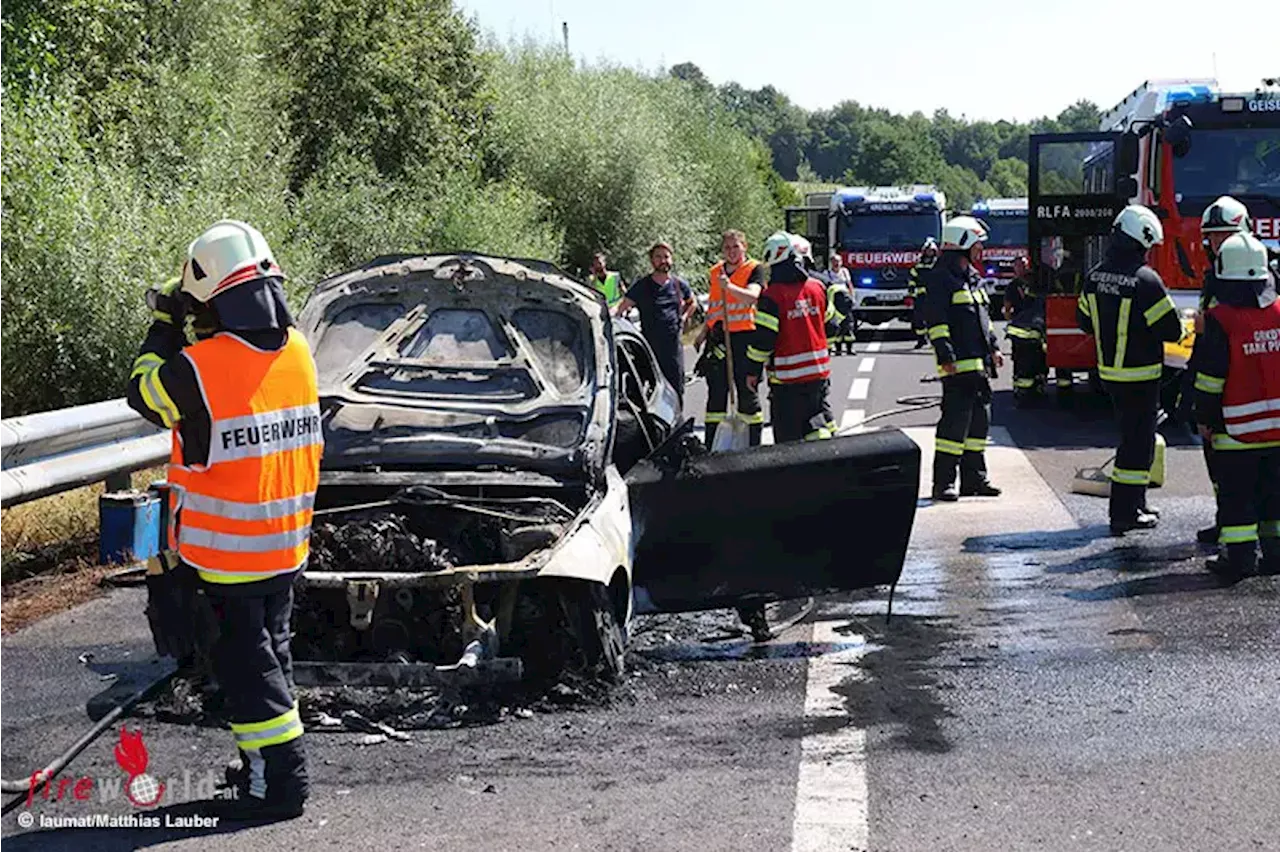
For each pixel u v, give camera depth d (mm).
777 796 5289
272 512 5160
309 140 24781
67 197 13797
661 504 7371
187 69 19828
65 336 13547
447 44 28094
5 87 15188
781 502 7461
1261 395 8703
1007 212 43938
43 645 7637
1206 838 4859
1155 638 7488
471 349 7711
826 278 26328
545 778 5527
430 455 7148
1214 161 16641
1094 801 5211
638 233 34250
